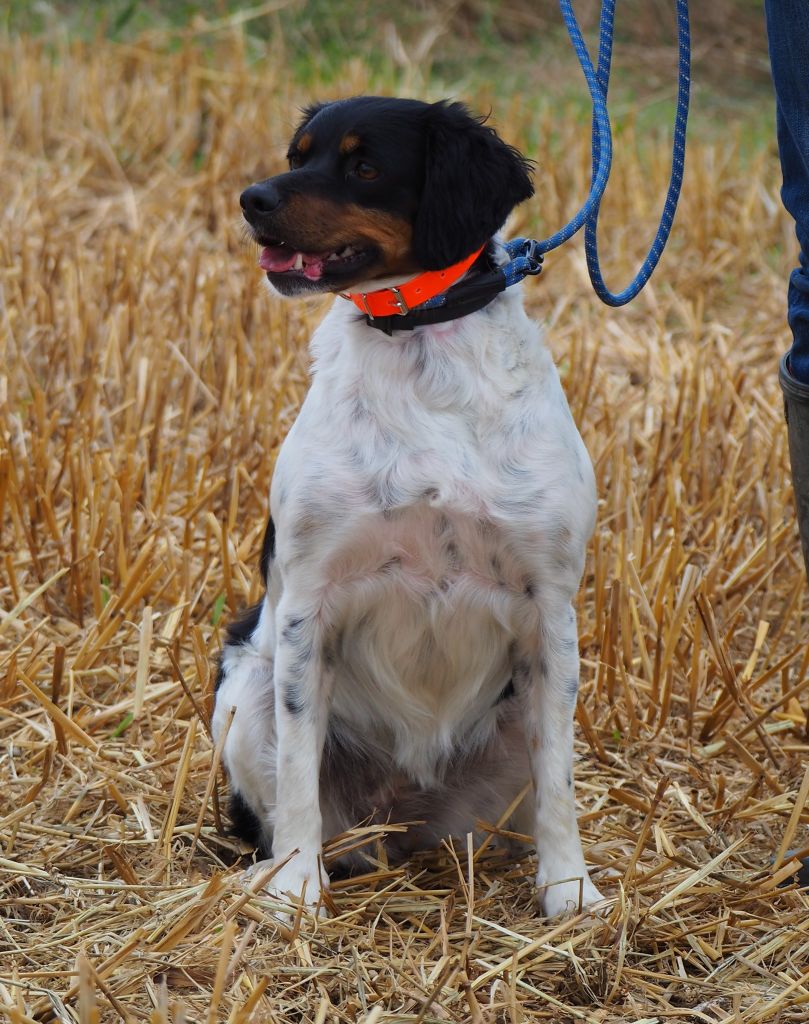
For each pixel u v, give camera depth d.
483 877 4.74
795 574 7.16
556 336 9.77
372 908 4.45
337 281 4.44
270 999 3.80
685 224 12.20
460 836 5.02
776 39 4.41
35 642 6.09
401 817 5.05
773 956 4.19
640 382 9.23
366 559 4.54
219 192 11.99
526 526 4.41
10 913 4.27
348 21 19.20
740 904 4.42
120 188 12.41
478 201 4.43
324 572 4.54
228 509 7.43
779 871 4.45
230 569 6.40
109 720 5.65
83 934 4.11
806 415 4.76
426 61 18.47
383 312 4.45
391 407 4.42
